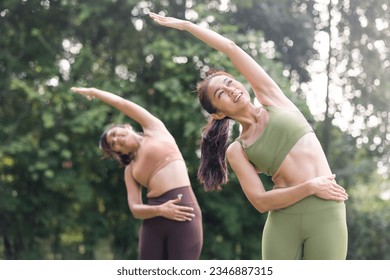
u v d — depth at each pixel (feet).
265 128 18.04
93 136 52.60
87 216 53.67
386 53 58.34
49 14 55.26
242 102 18.24
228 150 18.57
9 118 53.36
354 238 56.03
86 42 57.41
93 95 26.35
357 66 59.11
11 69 53.26
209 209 53.06
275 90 18.52
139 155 26.63
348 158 58.70
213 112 18.81
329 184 17.47
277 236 18.03
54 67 53.36
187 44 52.29
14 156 51.01
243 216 53.62
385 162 59.67
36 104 53.11
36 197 53.11
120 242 55.11
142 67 56.49
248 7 55.52
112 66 57.57
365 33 58.23
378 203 63.57
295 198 17.53
